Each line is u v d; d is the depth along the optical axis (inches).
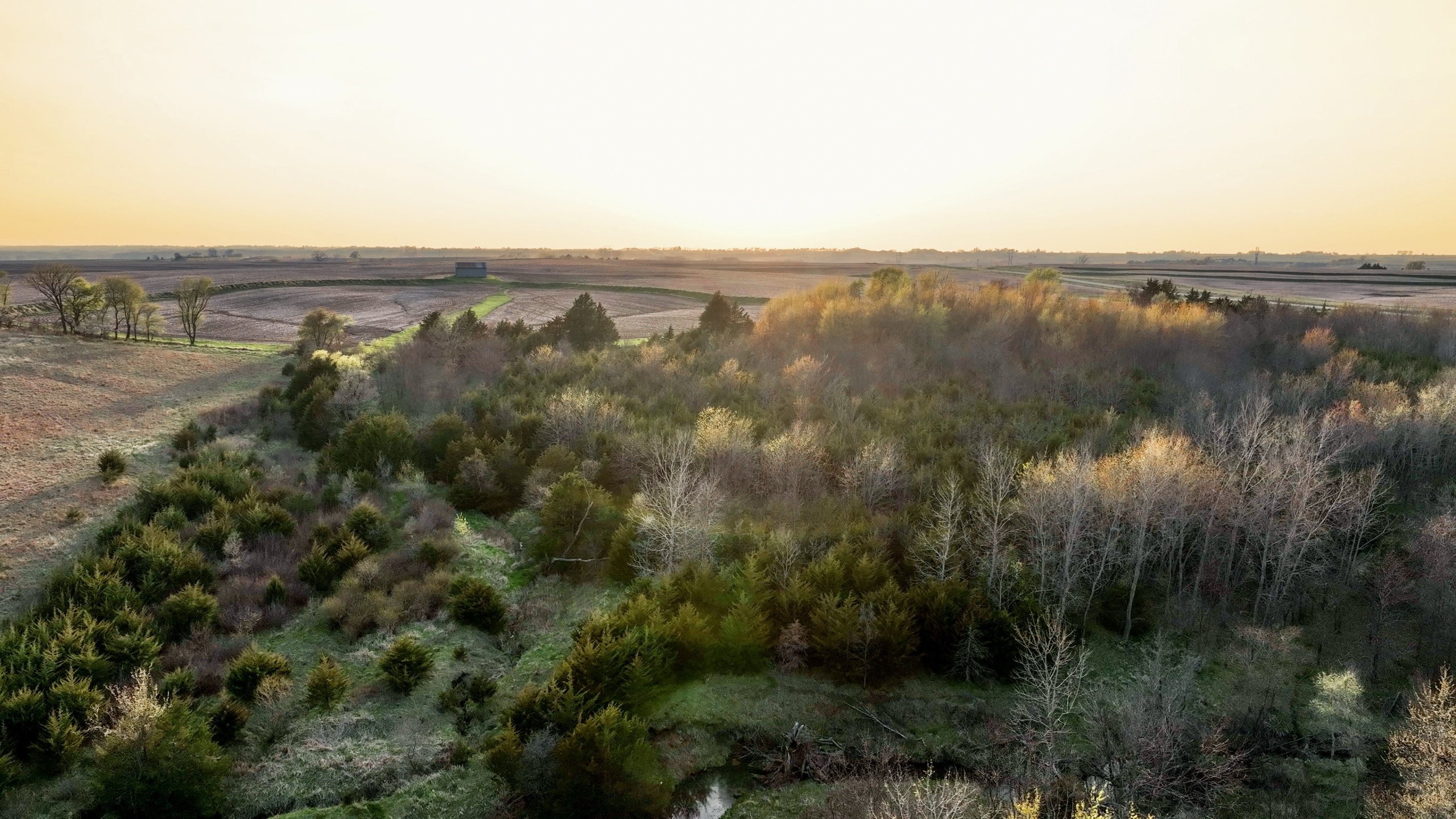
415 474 1838.1
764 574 1317.7
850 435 1914.4
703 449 1710.1
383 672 1161.4
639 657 1100.5
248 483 1739.7
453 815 935.7
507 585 1454.2
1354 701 1101.7
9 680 1003.9
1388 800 949.2
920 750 1090.7
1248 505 1417.3
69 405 2284.7
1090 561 1423.5
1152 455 1332.4
